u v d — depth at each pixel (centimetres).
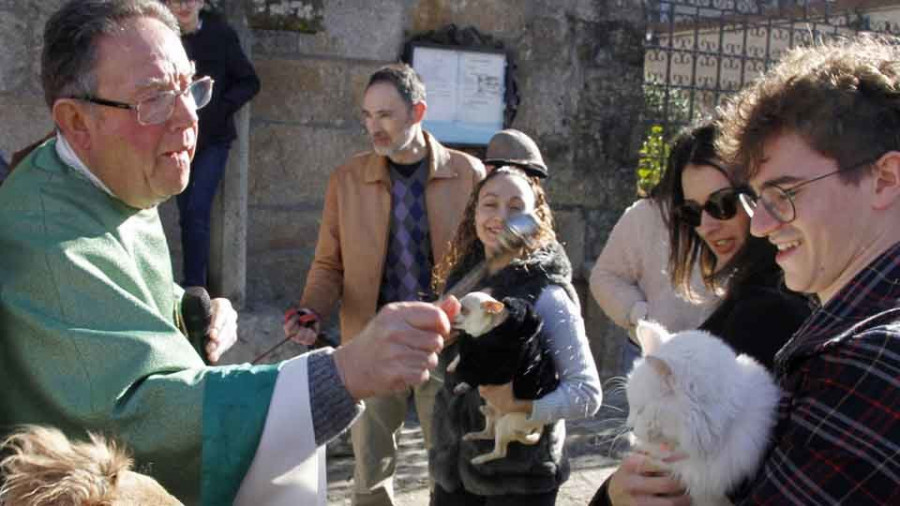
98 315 174
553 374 258
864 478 124
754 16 664
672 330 339
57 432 130
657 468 164
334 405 168
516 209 284
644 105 639
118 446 165
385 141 383
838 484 126
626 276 365
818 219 139
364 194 386
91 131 191
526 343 247
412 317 168
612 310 362
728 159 153
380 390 169
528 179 295
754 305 188
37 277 175
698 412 152
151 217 210
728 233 220
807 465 130
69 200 187
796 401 141
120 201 198
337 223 394
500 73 593
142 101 189
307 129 559
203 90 222
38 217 183
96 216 189
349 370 169
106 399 166
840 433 127
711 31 700
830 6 694
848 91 137
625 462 172
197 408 166
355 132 570
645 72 663
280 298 560
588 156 626
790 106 140
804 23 678
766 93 146
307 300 386
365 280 384
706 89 654
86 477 117
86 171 193
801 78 142
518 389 252
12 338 174
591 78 624
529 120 612
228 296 498
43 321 171
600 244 634
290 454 169
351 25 560
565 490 441
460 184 391
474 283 282
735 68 670
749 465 150
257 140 548
